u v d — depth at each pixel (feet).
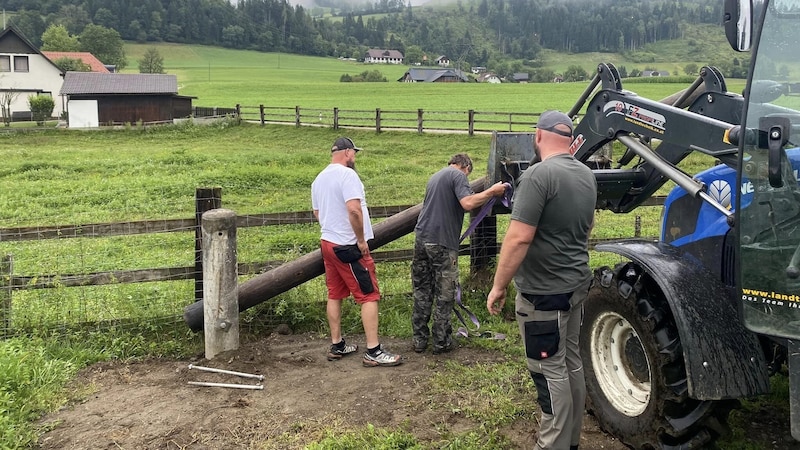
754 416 13.96
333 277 17.19
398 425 13.73
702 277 11.69
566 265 11.31
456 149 78.07
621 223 35.55
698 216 12.92
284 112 134.31
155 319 18.97
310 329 19.79
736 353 10.96
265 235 34.22
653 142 17.04
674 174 12.85
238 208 43.06
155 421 14.02
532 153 19.54
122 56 423.23
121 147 96.99
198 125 116.16
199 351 17.89
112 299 21.18
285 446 13.06
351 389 15.55
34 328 18.25
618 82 14.79
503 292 11.43
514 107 141.18
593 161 18.93
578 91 195.31
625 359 13.17
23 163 65.00
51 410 14.48
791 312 9.78
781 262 9.82
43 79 179.63
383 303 21.17
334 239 16.70
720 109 14.47
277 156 70.08
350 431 13.43
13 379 14.85
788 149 9.65
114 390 15.58
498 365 16.67
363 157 73.31
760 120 9.75
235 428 13.71
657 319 11.66
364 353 17.89
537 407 14.37
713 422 11.34
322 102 165.78
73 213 42.27
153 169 63.16
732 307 11.39
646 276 12.30
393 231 20.22
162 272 18.93
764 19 9.70
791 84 9.88
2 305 18.12
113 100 142.31
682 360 11.38
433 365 16.90
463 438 13.10
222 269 17.03
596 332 13.42
